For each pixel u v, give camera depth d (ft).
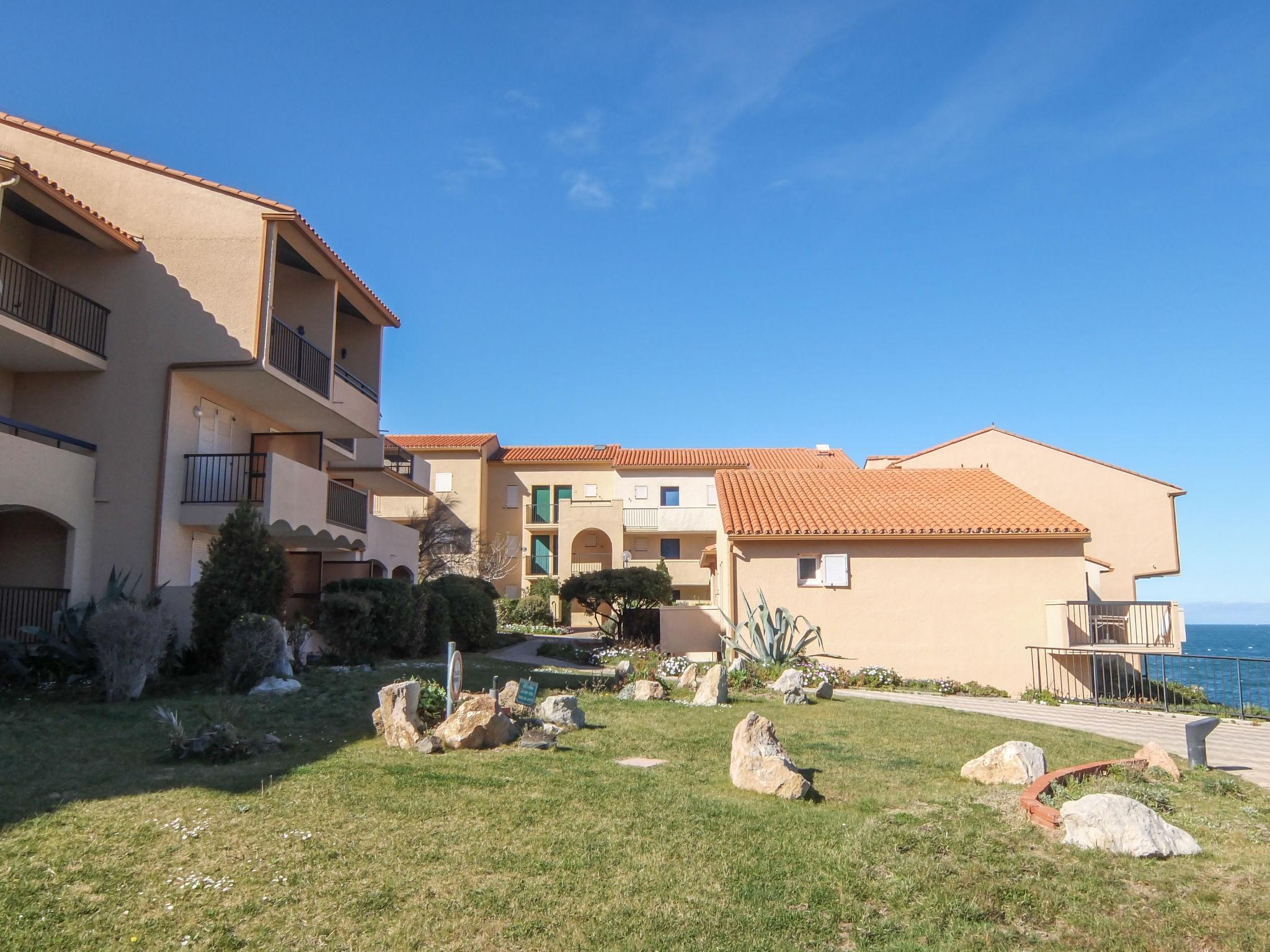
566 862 20.52
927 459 112.27
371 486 101.55
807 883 19.61
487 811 24.02
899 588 73.56
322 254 65.51
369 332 81.71
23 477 48.88
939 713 47.75
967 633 72.84
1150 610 71.72
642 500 153.79
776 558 74.23
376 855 20.75
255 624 45.09
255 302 57.16
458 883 19.26
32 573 53.42
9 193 49.98
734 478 90.02
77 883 18.86
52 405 56.54
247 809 23.73
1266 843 22.44
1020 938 17.39
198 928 17.08
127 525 55.01
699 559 143.84
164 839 21.45
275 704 40.09
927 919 18.01
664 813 24.30
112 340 57.11
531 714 37.22
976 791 27.66
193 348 56.80
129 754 30.25
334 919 17.57
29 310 52.01
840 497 82.99
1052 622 71.77
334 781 26.61
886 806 26.03
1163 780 29.58
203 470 59.36
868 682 68.28
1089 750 37.45
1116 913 18.28
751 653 65.26
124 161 59.21
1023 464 109.70
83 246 58.03
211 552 51.08
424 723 34.78
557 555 151.84
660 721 39.75
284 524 58.95
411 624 65.00
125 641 41.27
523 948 16.58
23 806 23.68
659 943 16.80
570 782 27.27
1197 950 16.93
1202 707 61.05
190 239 58.23
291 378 61.16
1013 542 73.92
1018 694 71.36
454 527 131.13
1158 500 106.01
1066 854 21.34
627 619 102.17
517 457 157.99
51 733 33.50
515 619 131.34
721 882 19.61
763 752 28.30
